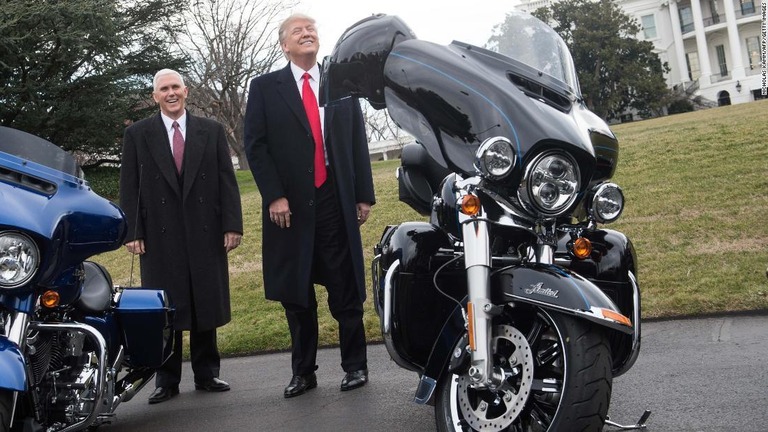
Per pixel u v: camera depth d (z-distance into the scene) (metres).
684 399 4.34
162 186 5.88
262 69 36.56
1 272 3.68
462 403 3.55
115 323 4.88
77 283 4.38
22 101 23.95
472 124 3.55
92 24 23.92
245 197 19.05
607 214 3.67
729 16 62.44
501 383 3.32
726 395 4.33
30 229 3.73
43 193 4.02
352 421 4.56
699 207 10.50
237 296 9.29
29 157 4.06
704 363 5.04
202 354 5.83
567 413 3.13
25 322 3.82
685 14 65.62
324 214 5.35
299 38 5.35
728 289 7.04
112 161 27.97
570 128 3.46
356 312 5.39
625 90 52.69
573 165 3.39
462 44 3.92
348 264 5.38
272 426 4.63
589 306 3.16
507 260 3.56
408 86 3.77
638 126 23.97
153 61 29.92
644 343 5.79
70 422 4.12
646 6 67.06
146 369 5.07
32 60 23.42
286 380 5.86
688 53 66.06
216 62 35.72
